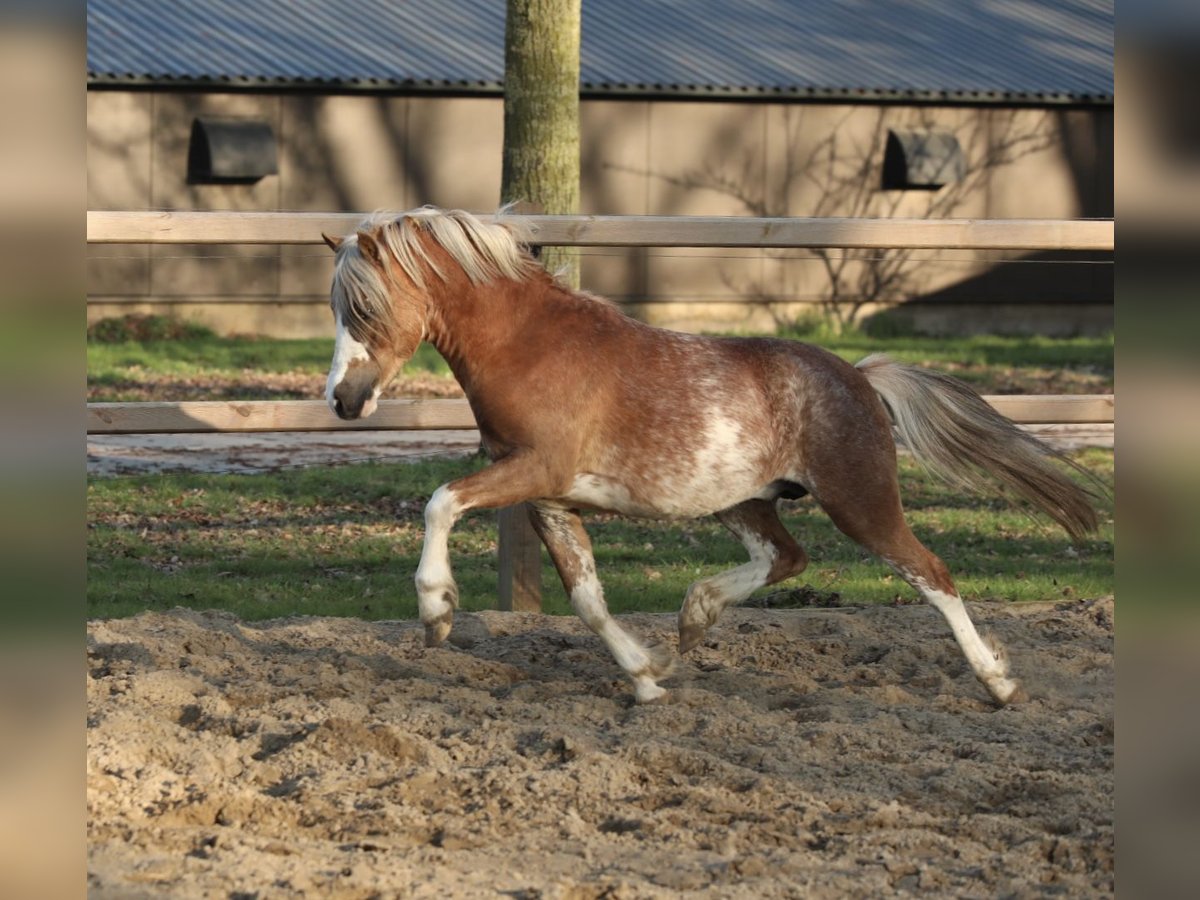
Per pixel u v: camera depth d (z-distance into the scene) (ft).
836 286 123.34
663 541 50.06
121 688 28.37
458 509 27.02
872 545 28.76
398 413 35.50
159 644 32.35
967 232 36.55
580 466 27.94
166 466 63.21
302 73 110.83
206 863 20.47
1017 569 46.50
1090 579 44.68
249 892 19.49
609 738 26.84
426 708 27.94
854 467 28.35
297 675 30.73
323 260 112.68
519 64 56.70
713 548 48.80
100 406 33.78
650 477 27.86
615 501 28.22
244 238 33.19
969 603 39.88
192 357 95.91
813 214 123.54
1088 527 29.86
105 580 42.01
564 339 27.73
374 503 55.93
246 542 48.39
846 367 29.07
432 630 27.02
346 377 26.84
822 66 125.29
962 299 125.59
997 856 21.74
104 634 33.12
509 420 27.48
